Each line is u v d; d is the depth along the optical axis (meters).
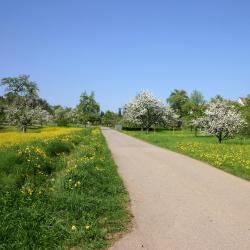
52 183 10.53
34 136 29.61
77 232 6.58
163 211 8.48
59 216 7.38
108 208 8.34
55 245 6.14
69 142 21.55
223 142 31.72
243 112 34.19
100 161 14.91
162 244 6.35
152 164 16.72
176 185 11.59
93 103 112.00
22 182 10.52
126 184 11.71
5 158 12.05
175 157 19.69
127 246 6.28
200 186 11.41
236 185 11.59
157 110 62.12
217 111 31.56
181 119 81.81
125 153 22.08
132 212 8.41
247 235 6.77
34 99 68.88
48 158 13.78
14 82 67.00
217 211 8.45
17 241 5.96
